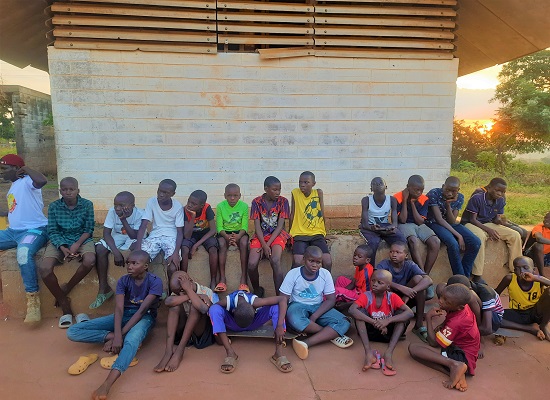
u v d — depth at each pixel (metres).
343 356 3.57
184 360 3.45
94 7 4.74
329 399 2.95
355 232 5.20
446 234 4.54
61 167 4.98
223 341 3.46
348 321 3.84
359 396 2.99
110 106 4.96
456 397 3.00
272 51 5.12
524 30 5.79
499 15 5.59
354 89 5.34
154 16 4.84
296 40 5.15
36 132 12.87
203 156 5.22
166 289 4.23
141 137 5.07
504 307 4.57
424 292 3.95
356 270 4.32
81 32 4.78
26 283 3.93
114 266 4.17
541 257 4.74
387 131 5.46
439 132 5.54
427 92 5.45
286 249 4.46
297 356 3.55
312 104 5.30
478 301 3.62
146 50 4.92
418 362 3.47
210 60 5.06
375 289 3.59
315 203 4.48
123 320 3.62
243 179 5.33
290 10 5.06
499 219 4.92
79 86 4.88
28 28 6.43
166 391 3.01
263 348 3.70
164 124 5.09
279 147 5.33
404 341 3.85
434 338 3.60
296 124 5.32
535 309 4.01
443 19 5.41
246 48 5.33
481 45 6.59
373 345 3.77
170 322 3.43
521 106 18.22
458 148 21.70
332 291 3.87
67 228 4.06
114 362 3.17
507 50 6.52
